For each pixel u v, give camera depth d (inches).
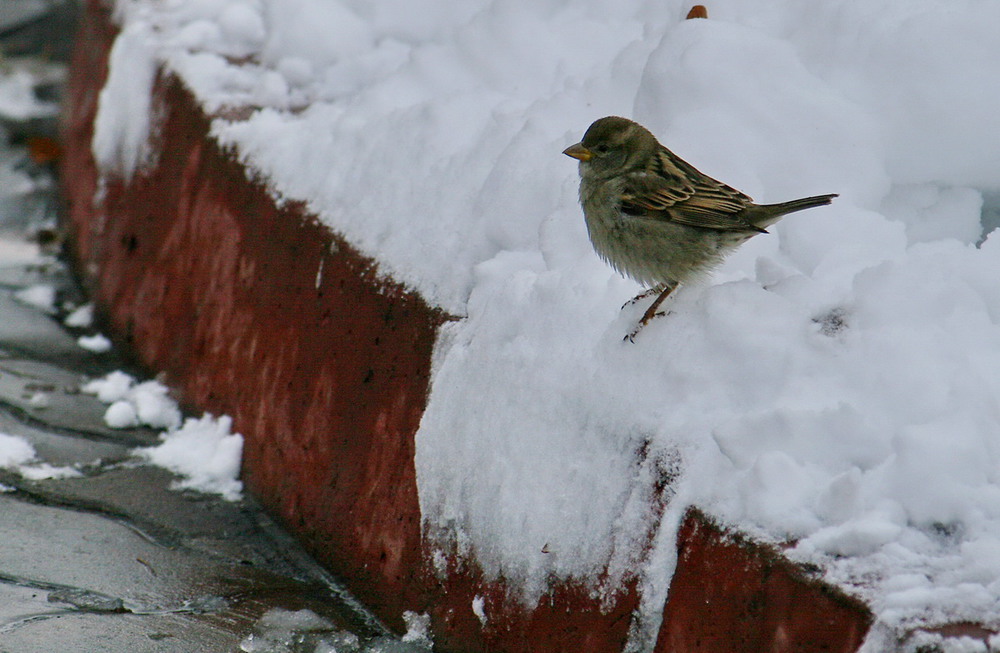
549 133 361.4
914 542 217.5
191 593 333.1
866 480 227.9
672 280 300.8
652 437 258.7
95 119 599.5
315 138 420.5
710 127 336.5
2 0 1003.3
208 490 404.5
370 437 347.3
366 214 378.9
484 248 344.5
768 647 221.6
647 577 249.4
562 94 382.3
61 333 536.7
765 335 257.8
